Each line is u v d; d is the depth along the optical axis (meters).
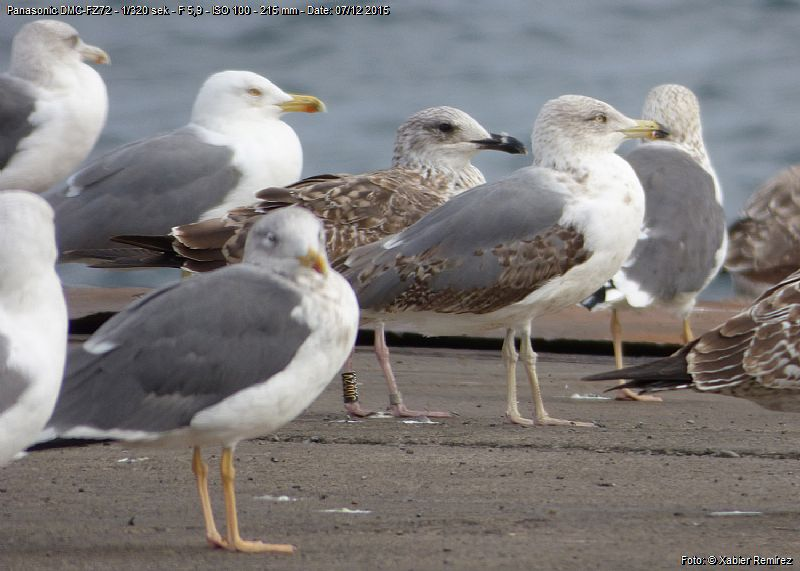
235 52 43.91
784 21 45.44
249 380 8.95
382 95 38.66
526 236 13.85
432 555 8.43
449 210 14.18
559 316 18.12
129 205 16.92
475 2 48.59
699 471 11.02
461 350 17.69
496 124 35.34
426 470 11.05
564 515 9.52
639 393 14.59
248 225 15.25
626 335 17.62
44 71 18.55
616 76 40.09
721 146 33.66
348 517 9.49
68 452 11.42
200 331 8.92
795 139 33.88
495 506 9.81
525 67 41.50
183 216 17.02
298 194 15.49
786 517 9.49
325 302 9.17
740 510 9.72
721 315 18.45
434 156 16.92
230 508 8.75
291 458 11.49
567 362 17.25
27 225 8.30
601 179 14.10
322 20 46.12
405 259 13.94
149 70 42.00
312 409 14.26
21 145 18.33
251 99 17.56
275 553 8.55
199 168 17.11
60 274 25.03
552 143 14.23
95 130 18.95
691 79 39.44
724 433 12.79
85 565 8.27
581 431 12.97
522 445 12.20
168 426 8.84
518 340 17.59
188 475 10.77
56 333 8.38
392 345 17.78
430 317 14.24
